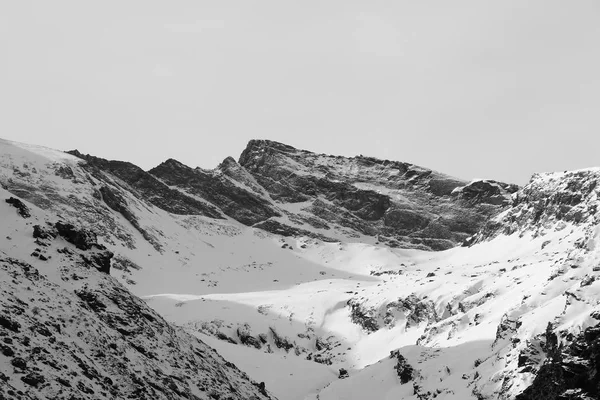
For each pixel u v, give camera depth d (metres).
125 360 99.88
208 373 115.19
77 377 87.12
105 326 104.56
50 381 83.19
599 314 115.12
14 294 95.56
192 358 116.19
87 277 113.25
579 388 104.00
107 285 114.88
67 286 108.75
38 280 103.38
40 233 115.88
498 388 141.12
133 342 107.00
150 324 114.88
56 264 112.00
